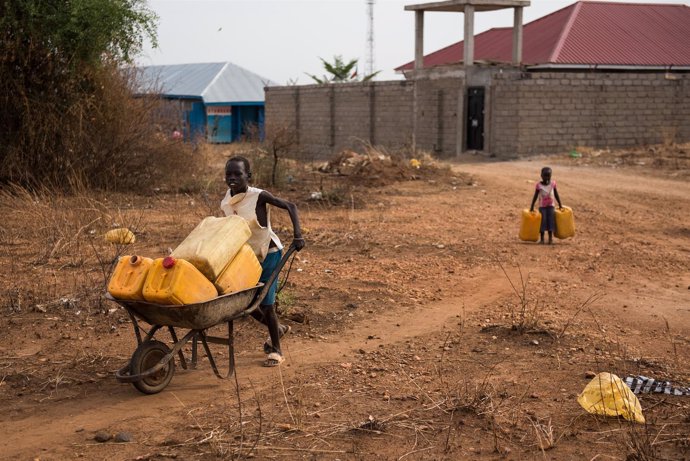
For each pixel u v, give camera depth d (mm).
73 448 5129
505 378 6441
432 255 11578
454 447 5137
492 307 8711
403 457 4996
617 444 5156
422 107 35250
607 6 39531
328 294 9102
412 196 18750
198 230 5977
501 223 14867
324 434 5324
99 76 17234
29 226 12516
